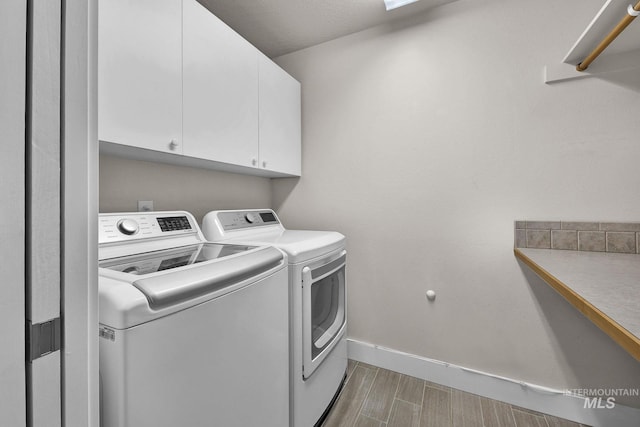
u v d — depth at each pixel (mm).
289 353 1188
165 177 1537
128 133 1000
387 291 1891
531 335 1523
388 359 1870
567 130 1425
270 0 1641
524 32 1503
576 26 1404
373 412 1466
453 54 1669
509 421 1409
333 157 2053
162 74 1112
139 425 628
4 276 358
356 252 1985
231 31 1448
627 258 1237
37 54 390
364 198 1952
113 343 617
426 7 1715
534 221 1488
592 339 1410
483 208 1615
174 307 698
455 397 1601
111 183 1307
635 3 963
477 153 1621
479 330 1642
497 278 1594
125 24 991
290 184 2225
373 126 1913
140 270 879
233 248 1255
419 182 1781
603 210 1368
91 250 460
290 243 1312
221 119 1386
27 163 385
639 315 595
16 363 369
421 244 1786
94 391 465
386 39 1857
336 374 1547
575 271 1009
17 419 369
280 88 1855
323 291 1520
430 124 1740
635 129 1308
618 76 1327
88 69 456
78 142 442
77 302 441
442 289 1732
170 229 1314
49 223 406
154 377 656
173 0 1156
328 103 2062
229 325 854
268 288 1034
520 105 1518
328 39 2033
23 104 376
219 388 817
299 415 1199
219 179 1858
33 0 387
